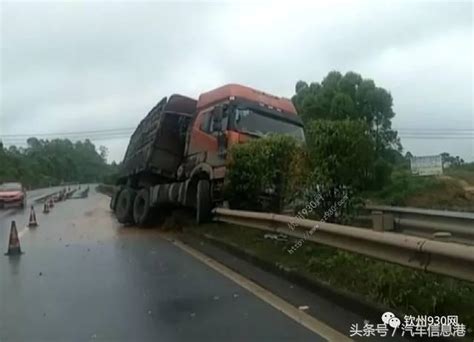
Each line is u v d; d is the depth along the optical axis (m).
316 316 6.18
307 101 28.83
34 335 5.73
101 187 78.31
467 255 4.85
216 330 5.75
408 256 5.82
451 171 35.72
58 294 7.66
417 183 25.67
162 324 6.04
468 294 5.53
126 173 21.94
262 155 12.75
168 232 16.61
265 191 12.90
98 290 7.88
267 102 15.02
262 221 10.85
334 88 29.12
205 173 14.84
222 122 14.38
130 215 19.72
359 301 6.14
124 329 5.87
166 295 7.46
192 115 16.73
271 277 8.52
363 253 6.78
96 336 5.65
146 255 11.41
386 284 6.15
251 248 10.39
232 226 13.69
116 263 10.38
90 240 14.64
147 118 19.41
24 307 6.94
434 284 5.82
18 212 30.28
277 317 6.20
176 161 17.44
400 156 31.06
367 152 10.20
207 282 8.31
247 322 6.02
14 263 10.62
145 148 18.41
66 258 11.19
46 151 124.62
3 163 83.31
